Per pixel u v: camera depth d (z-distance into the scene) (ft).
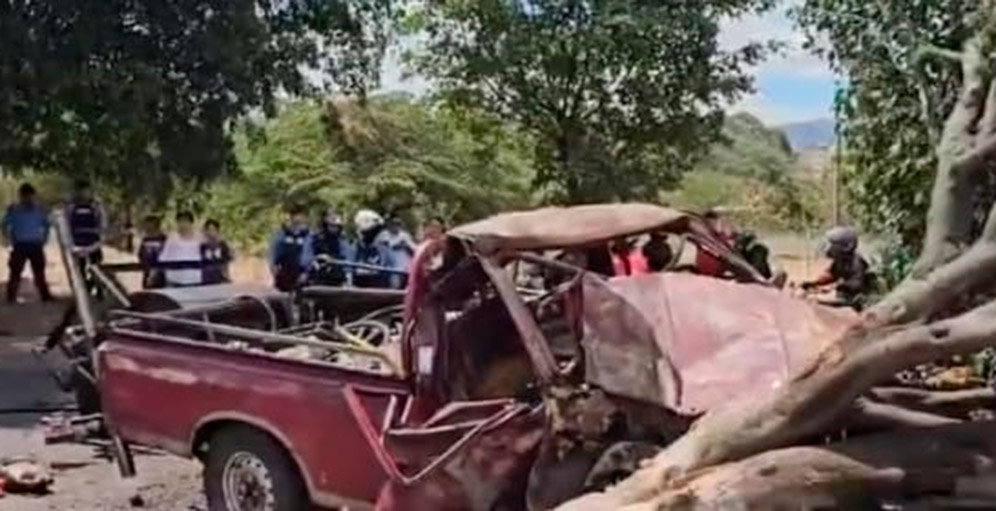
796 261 67.31
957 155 17.19
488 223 22.74
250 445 24.08
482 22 73.46
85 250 32.04
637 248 25.30
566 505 17.46
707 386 20.04
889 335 15.87
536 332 20.92
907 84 28.30
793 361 20.44
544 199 76.33
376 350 23.90
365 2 66.59
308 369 23.41
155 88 57.57
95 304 31.37
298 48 62.90
